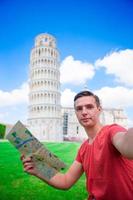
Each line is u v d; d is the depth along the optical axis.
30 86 121.06
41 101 115.25
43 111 113.94
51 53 123.19
